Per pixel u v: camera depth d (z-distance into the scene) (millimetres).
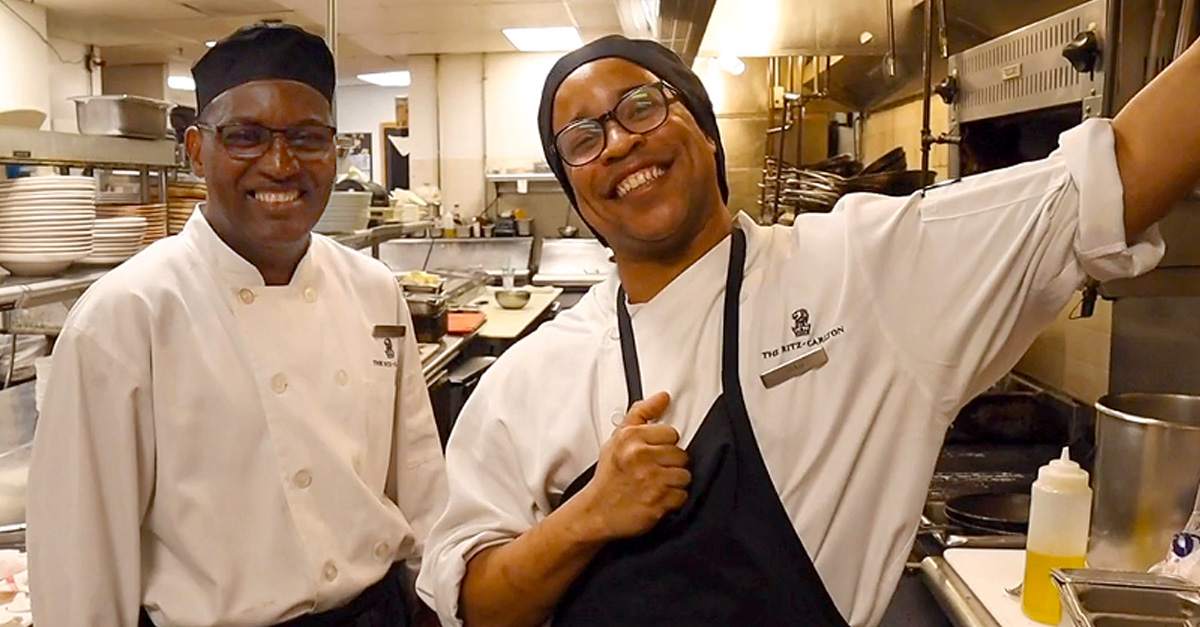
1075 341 2062
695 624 887
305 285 1300
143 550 1207
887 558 897
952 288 896
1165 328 1575
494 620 944
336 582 1217
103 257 2264
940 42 2057
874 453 898
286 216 1208
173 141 2527
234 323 1216
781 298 941
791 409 903
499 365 1055
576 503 895
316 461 1226
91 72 5605
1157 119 831
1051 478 1129
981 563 1318
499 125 6059
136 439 1151
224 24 4953
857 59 2830
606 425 955
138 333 1150
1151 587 934
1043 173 884
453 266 5578
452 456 1047
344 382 1300
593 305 1062
